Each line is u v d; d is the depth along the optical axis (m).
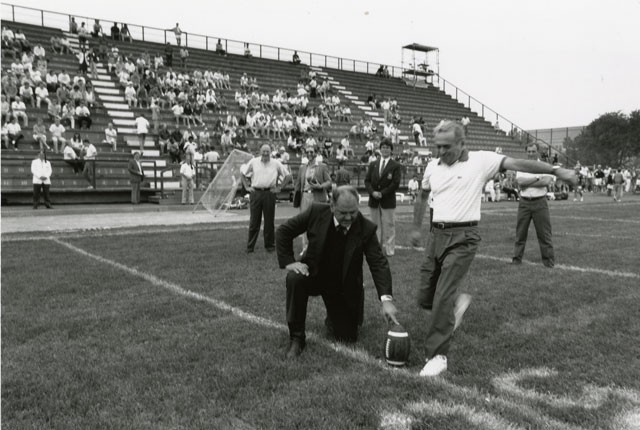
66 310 5.90
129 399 3.72
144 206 20.22
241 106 31.84
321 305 6.21
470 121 45.81
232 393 3.81
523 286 7.12
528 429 3.31
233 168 18.30
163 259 9.14
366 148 31.98
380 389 3.86
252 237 9.93
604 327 5.33
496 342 4.91
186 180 21.52
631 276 7.82
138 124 24.45
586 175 43.06
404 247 10.88
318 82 41.47
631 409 3.55
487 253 9.98
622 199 32.72
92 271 8.01
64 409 3.58
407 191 30.12
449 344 4.50
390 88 46.53
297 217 4.91
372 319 5.66
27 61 25.92
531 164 4.52
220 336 5.04
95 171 21.56
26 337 5.04
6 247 10.38
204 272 8.04
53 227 14.12
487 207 23.94
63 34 33.12
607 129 62.31
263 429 3.31
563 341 4.92
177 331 5.21
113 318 5.62
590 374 4.15
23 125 22.47
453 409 3.55
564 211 21.34
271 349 4.71
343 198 4.50
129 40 36.09
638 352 4.64
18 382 4.00
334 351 4.69
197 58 37.75
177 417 3.45
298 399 3.69
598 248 10.62
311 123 32.88
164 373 4.16
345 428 3.31
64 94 24.84
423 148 36.75
